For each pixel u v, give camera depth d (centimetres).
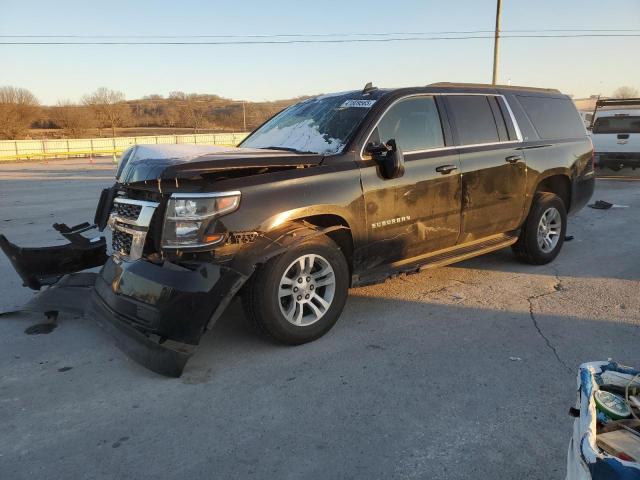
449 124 514
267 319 390
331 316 425
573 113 681
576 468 190
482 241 563
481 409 322
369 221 440
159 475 269
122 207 409
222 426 310
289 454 283
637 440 183
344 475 266
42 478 268
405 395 340
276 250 377
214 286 359
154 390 352
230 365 385
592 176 689
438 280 578
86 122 8075
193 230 360
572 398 334
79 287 487
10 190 1602
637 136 1465
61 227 529
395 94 477
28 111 7194
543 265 631
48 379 369
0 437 303
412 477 264
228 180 374
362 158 439
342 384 355
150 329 364
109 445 294
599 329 439
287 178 395
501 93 586
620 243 741
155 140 5331
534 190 591
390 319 466
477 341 420
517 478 262
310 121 499
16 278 605
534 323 454
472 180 519
